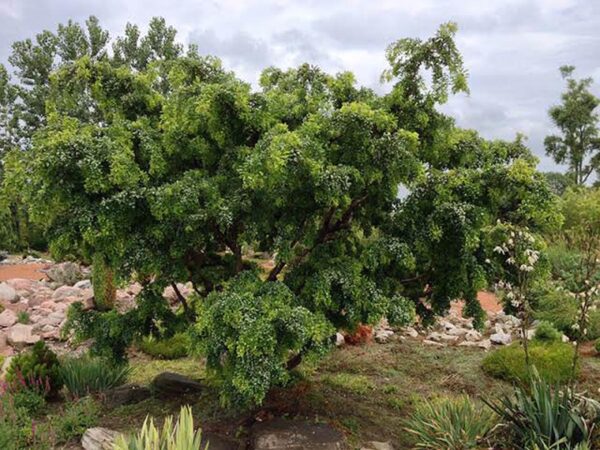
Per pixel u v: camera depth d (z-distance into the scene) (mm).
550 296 10539
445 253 5809
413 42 5598
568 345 8672
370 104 5832
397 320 5465
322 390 7414
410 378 8344
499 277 6059
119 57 28078
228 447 5418
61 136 4914
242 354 4609
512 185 5316
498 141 6211
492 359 8562
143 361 9094
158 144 5703
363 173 5273
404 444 5895
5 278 19719
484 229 5691
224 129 5484
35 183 4902
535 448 4801
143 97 6195
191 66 5938
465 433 5238
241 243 5867
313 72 6441
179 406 6570
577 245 14578
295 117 6012
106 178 5008
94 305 12070
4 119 30641
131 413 6422
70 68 5945
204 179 5305
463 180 5406
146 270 5531
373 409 6926
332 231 6102
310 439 5270
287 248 5477
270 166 4539
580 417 5066
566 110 38281
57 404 6824
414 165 5180
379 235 5949
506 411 5480
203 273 6363
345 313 5676
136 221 5539
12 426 5684
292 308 5074
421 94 5742
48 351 7375
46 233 5445
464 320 11922
